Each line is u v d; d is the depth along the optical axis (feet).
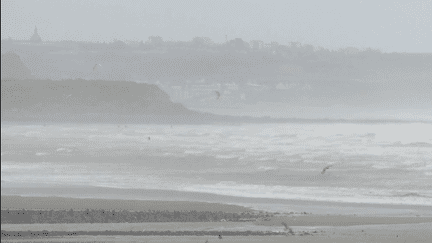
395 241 288.10
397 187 534.37
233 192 496.23
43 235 290.56
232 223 337.93
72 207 394.52
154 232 301.84
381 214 384.06
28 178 591.78
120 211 373.40
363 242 283.79
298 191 506.07
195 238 286.05
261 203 432.25
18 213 356.79
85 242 271.49
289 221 348.59
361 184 559.38
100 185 536.83
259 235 299.38
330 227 328.90
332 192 495.82
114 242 272.31
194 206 408.26
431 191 504.02
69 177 605.31
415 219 360.48
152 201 429.79
